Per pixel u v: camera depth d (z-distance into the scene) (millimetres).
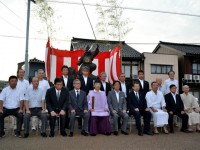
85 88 8344
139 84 8438
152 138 6891
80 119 8375
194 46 27109
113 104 7762
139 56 22703
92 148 5602
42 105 7262
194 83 24078
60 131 7191
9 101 7113
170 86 8438
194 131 8141
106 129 7324
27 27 11266
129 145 5969
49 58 10000
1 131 6844
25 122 6773
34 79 7258
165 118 7637
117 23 15906
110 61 10547
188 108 8320
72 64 10711
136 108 7625
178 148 5738
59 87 7324
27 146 5723
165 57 23719
